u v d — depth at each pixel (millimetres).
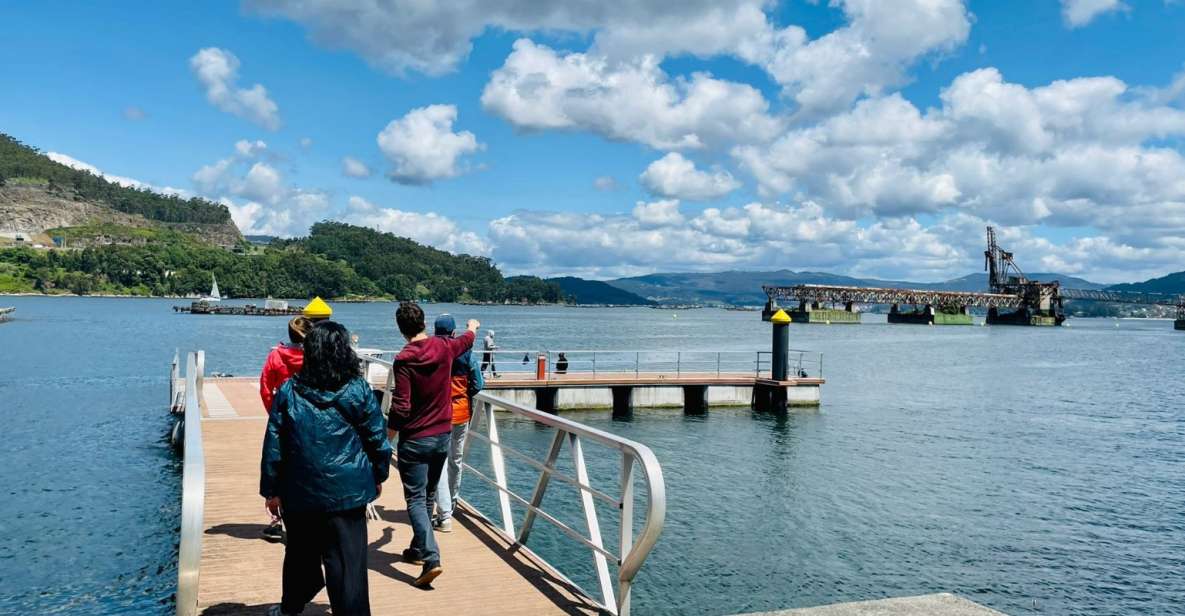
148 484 18625
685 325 166875
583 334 110312
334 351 4273
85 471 19906
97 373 44156
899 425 29797
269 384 6461
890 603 4395
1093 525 16672
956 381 49406
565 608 5406
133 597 11844
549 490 18500
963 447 25516
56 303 199625
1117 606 12383
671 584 12773
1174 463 23453
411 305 6145
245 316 146250
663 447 24312
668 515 16547
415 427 5996
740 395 32875
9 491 17859
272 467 4188
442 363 6078
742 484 19578
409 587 5805
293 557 4480
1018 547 15055
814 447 24781
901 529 15992
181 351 60656
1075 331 188125
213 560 6359
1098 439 27812
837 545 14883
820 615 4234
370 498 4297
